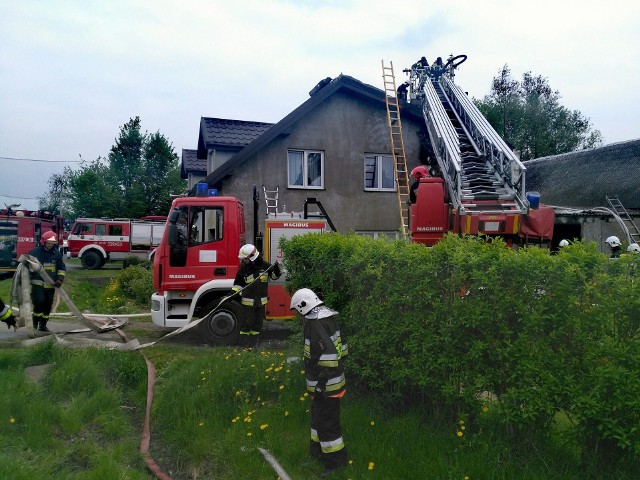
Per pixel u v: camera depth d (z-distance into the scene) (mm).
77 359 6039
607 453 3531
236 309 8133
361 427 4512
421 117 14922
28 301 7516
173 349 7707
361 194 14594
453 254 4145
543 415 3693
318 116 14281
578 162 20547
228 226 8328
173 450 4547
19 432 4488
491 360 3924
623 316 3406
